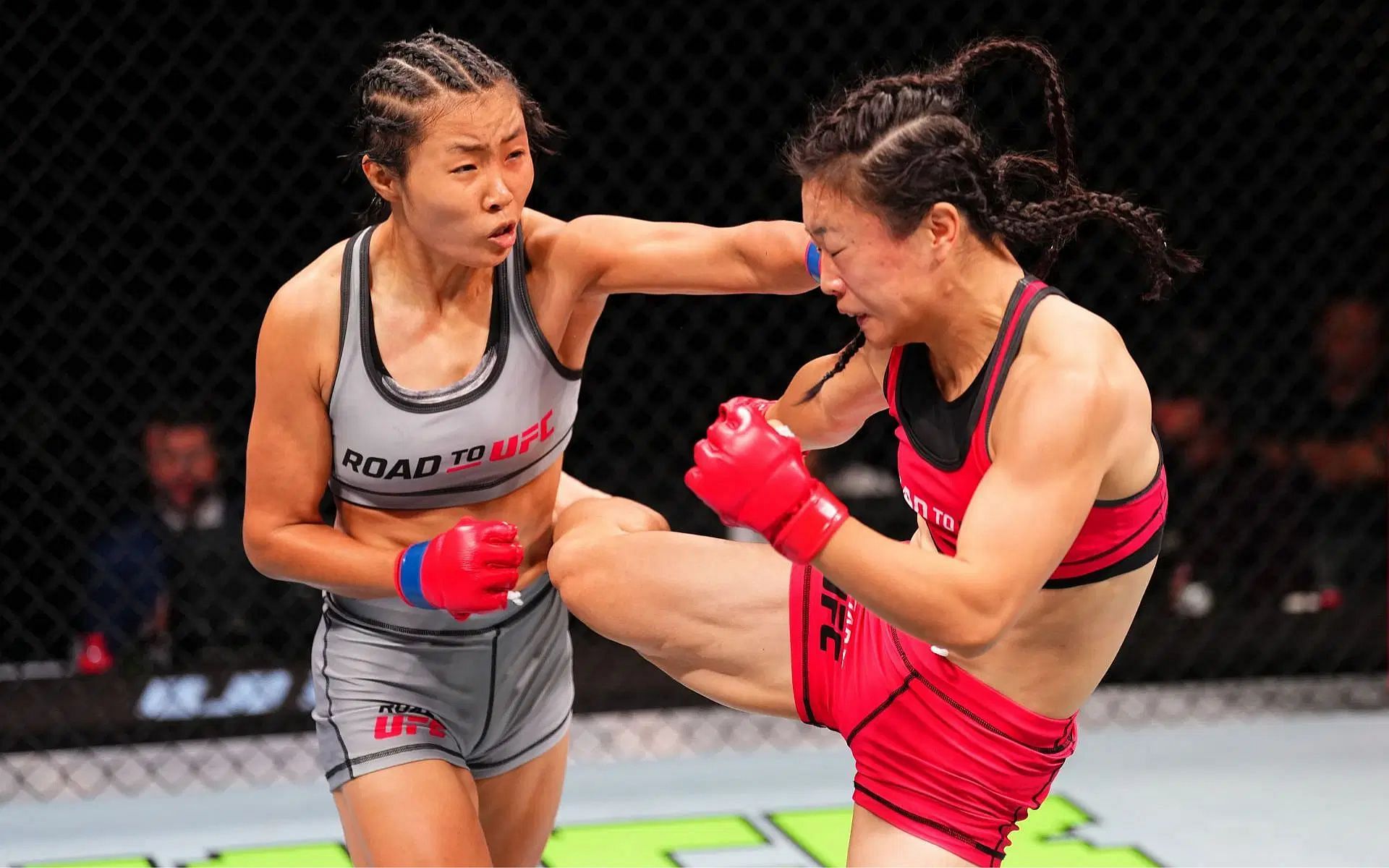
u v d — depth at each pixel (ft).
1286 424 19.25
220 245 17.39
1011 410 6.42
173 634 15.20
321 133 17.15
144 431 16.25
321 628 8.57
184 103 15.98
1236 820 13.25
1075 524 6.31
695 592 8.02
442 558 7.25
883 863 7.67
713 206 17.89
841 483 16.52
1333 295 19.22
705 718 15.89
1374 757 14.93
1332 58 18.52
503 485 8.08
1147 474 6.86
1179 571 16.78
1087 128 18.93
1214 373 19.02
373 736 8.03
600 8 17.88
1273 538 17.28
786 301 18.28
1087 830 12.99
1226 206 19.30
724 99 18.42
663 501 17.63
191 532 15.39
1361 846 12.66
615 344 18.99
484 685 8.45
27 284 16.01
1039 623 7.17
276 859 12.55
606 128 18.16
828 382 8.15
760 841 12.78
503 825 9.12
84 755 14.79
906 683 7.54
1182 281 18.29
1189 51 19.04
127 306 16.03
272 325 7.57
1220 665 16.90
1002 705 7.39
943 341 6.73
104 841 13.00
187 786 14.29
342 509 8.26
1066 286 18.89
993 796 7.57
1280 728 15.71
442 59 6.95
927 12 17.83
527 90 7.97
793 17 18.12
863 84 6.99
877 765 7.75
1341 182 17.51
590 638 16.28
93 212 15.02
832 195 6.37
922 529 7.88
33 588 14.99
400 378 7.63
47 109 14.62
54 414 15.37
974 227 6.50
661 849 12.56
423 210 7.00
